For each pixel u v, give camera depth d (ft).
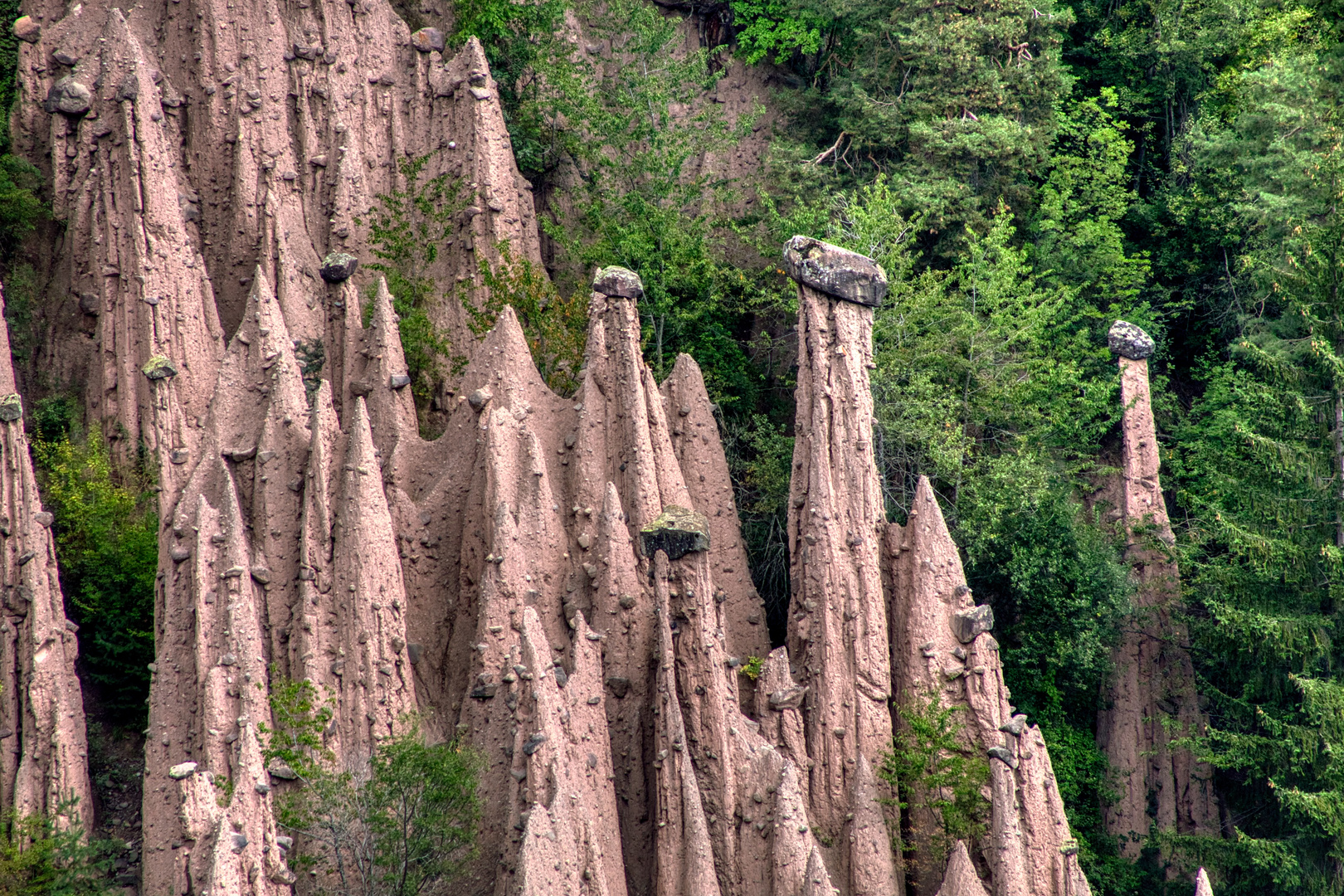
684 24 637.30
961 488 520.83
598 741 415.03
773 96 644.69
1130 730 507.71
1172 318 641.40
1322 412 481.87
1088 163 620.90
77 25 517.96
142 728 451.94
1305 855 459.32
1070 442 576.61
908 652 443.32
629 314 466.70
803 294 448.24
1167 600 511.81
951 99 581.12
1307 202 523.70
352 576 415.44
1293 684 475.72
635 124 590.55
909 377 529.45
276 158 524.11
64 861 399.03
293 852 387.34
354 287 486.38
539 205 586.04
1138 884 481.87
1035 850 420.36
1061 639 495.82
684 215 576.20
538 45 574.15
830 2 614.34
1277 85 561.84
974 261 558.56
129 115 484.33
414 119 542.98
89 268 495.00
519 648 413.39
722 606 460.14
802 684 442.50
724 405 558.15
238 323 514.68
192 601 415.03
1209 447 545.85
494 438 444.55
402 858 377.50
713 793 412.77
